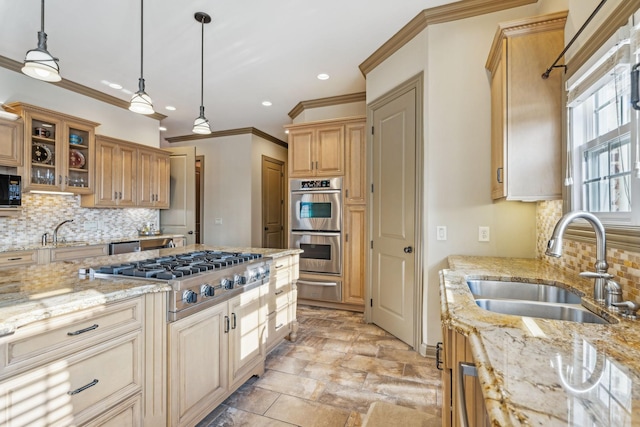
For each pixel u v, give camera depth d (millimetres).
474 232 2521
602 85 1427
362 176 3791
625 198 1340
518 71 1845
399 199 2969
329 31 2812
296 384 2209
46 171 3426
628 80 1272
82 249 3607
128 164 4293
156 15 2547
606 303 1173
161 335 1494
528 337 877
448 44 2559
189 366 1634
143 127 4773
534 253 2414
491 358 735
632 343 830
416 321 2727
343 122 3877
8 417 989
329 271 3934
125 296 1332
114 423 1303
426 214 2625
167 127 5703
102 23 2645
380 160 3254
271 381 2248
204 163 6027
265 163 6203
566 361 720
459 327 989
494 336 881
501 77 1959
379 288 3301
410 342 2809
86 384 1204
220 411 1914
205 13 2535
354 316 3688
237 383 2012
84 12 2494
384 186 3195
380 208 3268
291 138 4156
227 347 1918
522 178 1844
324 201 3963
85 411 1200
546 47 1809
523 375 646
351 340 2969
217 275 1814
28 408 1036
